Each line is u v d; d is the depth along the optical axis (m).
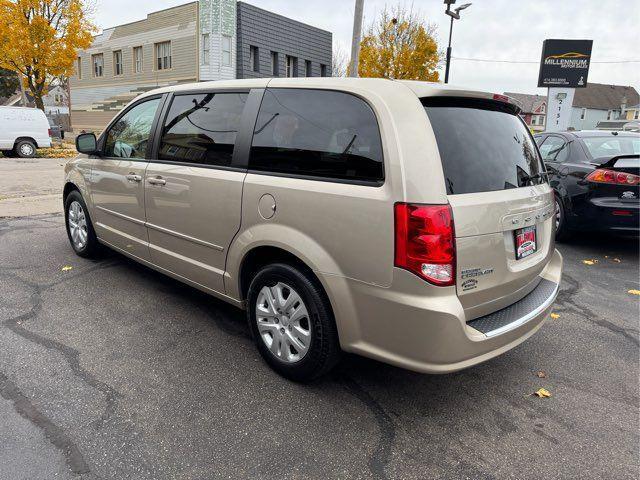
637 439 2.52
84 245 4.94
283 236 2.70
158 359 3.12
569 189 6.09
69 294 4.13
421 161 2.26
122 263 4.97
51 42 23.27
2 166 14.70
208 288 3.40
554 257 3.41
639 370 3.23
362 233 2.36
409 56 23.61
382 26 24.38
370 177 2.38
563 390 2.96
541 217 2.89
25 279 4.45
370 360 3.22
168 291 4.27
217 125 3.22
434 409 2.71
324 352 2.67
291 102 2.83
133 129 4.03
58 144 22.42
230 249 3.07
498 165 2.62
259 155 2.91
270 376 2.97
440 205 2.22
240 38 24.09
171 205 3.50
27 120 17.91
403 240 2.23
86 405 2.60
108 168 4.22
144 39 27.08
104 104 30.80
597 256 6.00
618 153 6.27
